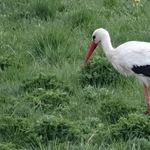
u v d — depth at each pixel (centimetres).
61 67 1149
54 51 1196
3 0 1550
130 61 959
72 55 1194
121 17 1441
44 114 909
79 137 812
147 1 1536
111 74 1056
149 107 934
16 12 1475
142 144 778
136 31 1331
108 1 1542
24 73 1093
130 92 1012
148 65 947
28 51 1187
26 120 859
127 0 1548
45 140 812
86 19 1396
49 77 1030
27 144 804
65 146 787
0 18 1452
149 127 809
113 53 996
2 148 771
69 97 986
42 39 1214
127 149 782
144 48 959
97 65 1065
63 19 1409
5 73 1094
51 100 948
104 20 1412
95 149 775
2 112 916
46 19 1462
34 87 1014
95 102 960
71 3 1537
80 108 944
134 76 1079
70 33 1309
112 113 888
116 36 1280
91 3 1537
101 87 1051
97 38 1027
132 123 816
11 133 832
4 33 1323
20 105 933
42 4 1474
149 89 1045
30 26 1380
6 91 1018
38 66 1139
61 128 820
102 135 816
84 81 1061
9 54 1162
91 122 871
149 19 1405
